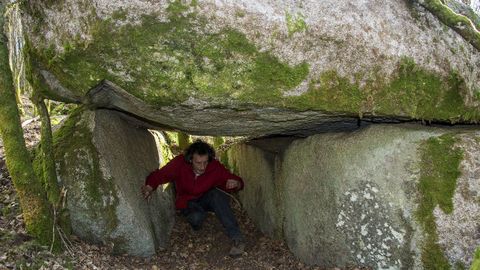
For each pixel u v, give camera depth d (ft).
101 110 13.26
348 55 9.51
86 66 9.11
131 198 12.69
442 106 10.21
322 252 12.04
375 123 11.30
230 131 12.99
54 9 9.25
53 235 10.46
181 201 15.39
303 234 12.92
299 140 13.58
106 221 11.92
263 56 9.09
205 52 8.90
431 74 10.03
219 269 13.17
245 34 8.89
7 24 19.49
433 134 10.07
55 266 9.95
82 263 10.63
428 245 9.57
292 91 9.41
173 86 9.08
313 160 12.51
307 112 10.05
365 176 10.70
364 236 10.76
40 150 12.64
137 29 8.66
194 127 12.25
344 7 9.48
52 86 10.53
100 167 12.05
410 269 9.87
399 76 9.89
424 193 9.74
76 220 11.82
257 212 16.72
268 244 14.80
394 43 9.75
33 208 10.26
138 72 9.01
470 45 10.49
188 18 8.64
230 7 8.77
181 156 14.89
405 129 10.43
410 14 10.01
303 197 12.92
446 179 9.61
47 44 9.39
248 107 9.70
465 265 9.27
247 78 9.19
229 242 15.23
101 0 8.48
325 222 11.84
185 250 14.44
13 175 10.12
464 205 9.41
